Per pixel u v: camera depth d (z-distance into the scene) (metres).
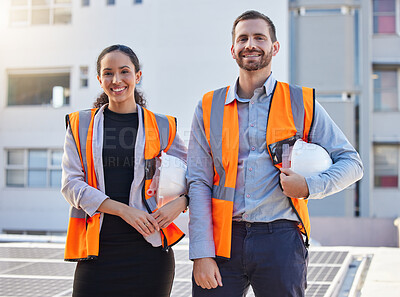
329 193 2.19
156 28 14.00
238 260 2.20
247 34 2.26
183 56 13.82
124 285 2.30
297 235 2.21
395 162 14.77
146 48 14.00
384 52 14.68
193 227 2.26
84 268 2.32
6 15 15.22
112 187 2.36
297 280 2.15
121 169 2.38
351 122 14.09
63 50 14.85
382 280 3.87
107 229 2.32
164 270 2.38
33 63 15.04
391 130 14.73
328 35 14.12
